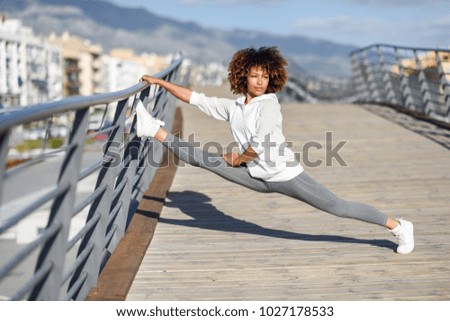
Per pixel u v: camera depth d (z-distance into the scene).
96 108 3.98
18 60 71.62
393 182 7.49
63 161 2.92
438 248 4.79
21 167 2.34
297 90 25.09
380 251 4.70
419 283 4.04
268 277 4.15
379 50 15.78
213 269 4.31
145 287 3.96
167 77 8.09
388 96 15.66
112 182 3.96
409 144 10.23
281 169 3.91
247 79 3.83
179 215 5.89
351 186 7.29
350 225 5.50
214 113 4.09
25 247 2.52
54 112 2.54
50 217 2.92
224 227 5.45
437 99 12.66
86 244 3.87
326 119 13.17
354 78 19.84
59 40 95.38
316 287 3.98
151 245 4.88
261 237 5.12
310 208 6.15
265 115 3.75
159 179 7.20
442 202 6.45
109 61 118.50
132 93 4.30
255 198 6.61
